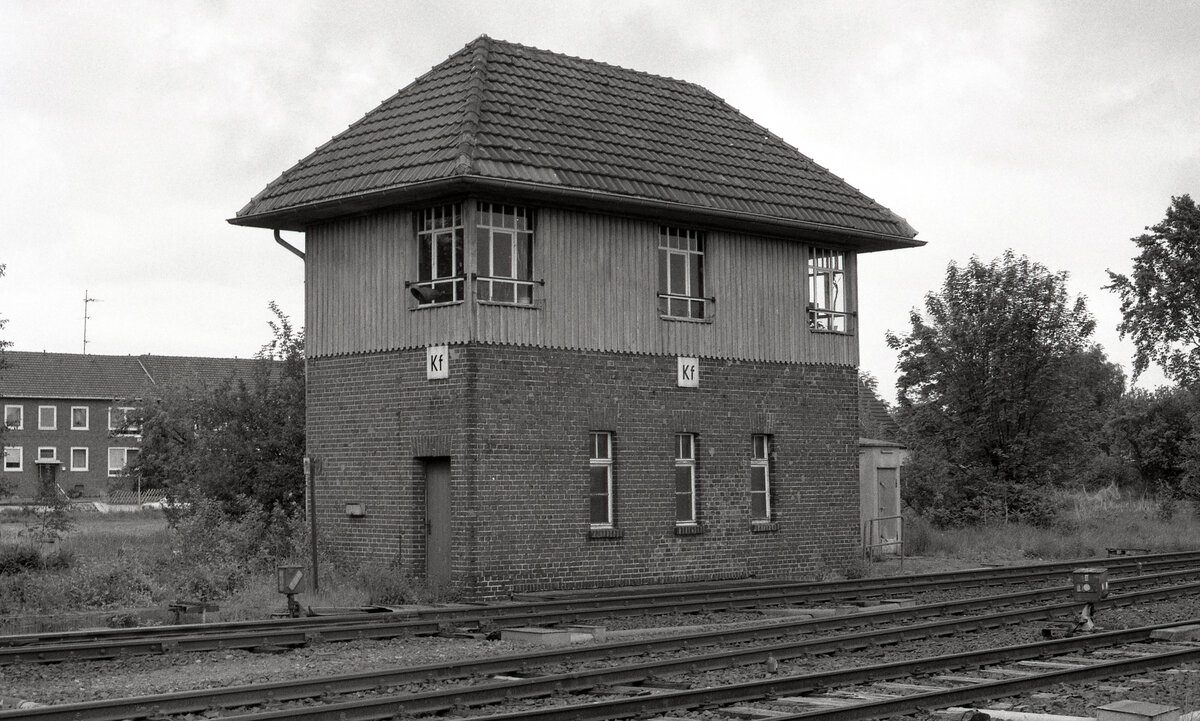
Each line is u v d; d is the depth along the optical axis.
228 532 24.70
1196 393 53.81
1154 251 53.91
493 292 22.72
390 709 11.22
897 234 27.92
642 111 26.53
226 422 29.38
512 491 22.64
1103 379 88.94
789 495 27.16
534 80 25.36
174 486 30.23
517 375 22.78
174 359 86.81
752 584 24.23
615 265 24.34
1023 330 43.91
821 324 28.23
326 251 24.83
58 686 13.05
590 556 23.62
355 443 24.16
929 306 45.62
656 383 24.86
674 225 25.39
